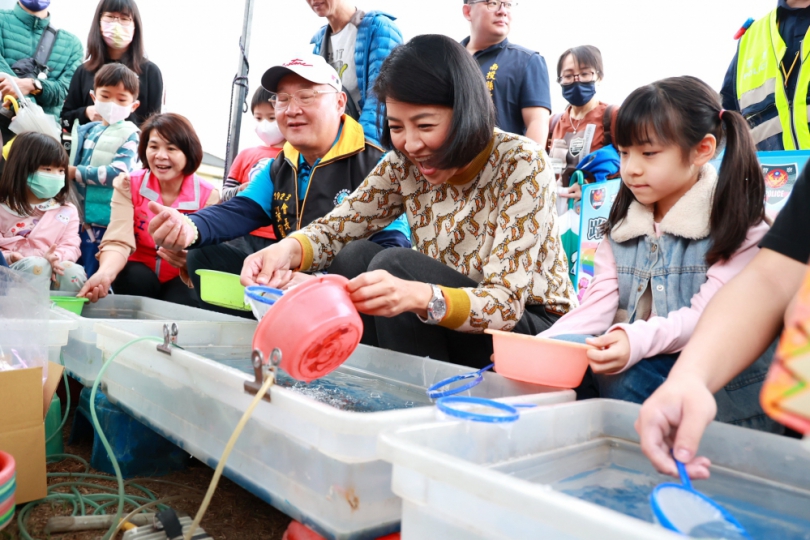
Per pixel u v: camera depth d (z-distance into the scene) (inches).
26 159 106.7
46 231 110.4
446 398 35.0
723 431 35.4
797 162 62.6
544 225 57.6
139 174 108.0
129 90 132.5
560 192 116.4
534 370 44.6
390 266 57.1
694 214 51.3
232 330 70.6
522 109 109.8
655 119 49.8
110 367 57.2
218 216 85.0
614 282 57.5
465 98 52.4
